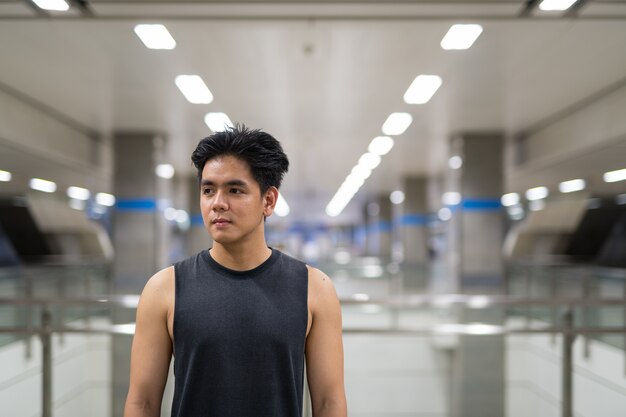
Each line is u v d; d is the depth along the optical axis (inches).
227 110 344.2
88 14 161.0
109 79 272.4
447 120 372.2
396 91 292.5
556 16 159.5
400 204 802.8
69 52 228.2
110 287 416.5
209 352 50.0
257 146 51.2
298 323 52.1
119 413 187.2
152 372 52.2
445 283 464.4
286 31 199.0
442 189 830.5
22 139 317.1
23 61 242.2
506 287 412.5
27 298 151.1
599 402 184.4
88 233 675.4
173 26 194.7
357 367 197.2
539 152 395.9
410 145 482.6
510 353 242.5
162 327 52.9
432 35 203.2
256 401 50.0
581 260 650.2
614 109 284.8
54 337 169.3
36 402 148.2
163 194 440.8
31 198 526.0
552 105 324.5
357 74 258.8
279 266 54.7
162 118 373.1
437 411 195.9
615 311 196.1
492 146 420.8
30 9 157.6
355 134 426.0
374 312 273.9
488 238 418.0
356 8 156.4
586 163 386.9
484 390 210.2
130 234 418.0
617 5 150.9
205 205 51.9
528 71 252.7
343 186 904.9
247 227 51.1
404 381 195.9
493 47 217.5
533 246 656.4
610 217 584.4
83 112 355.3
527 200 651.5
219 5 153.3
